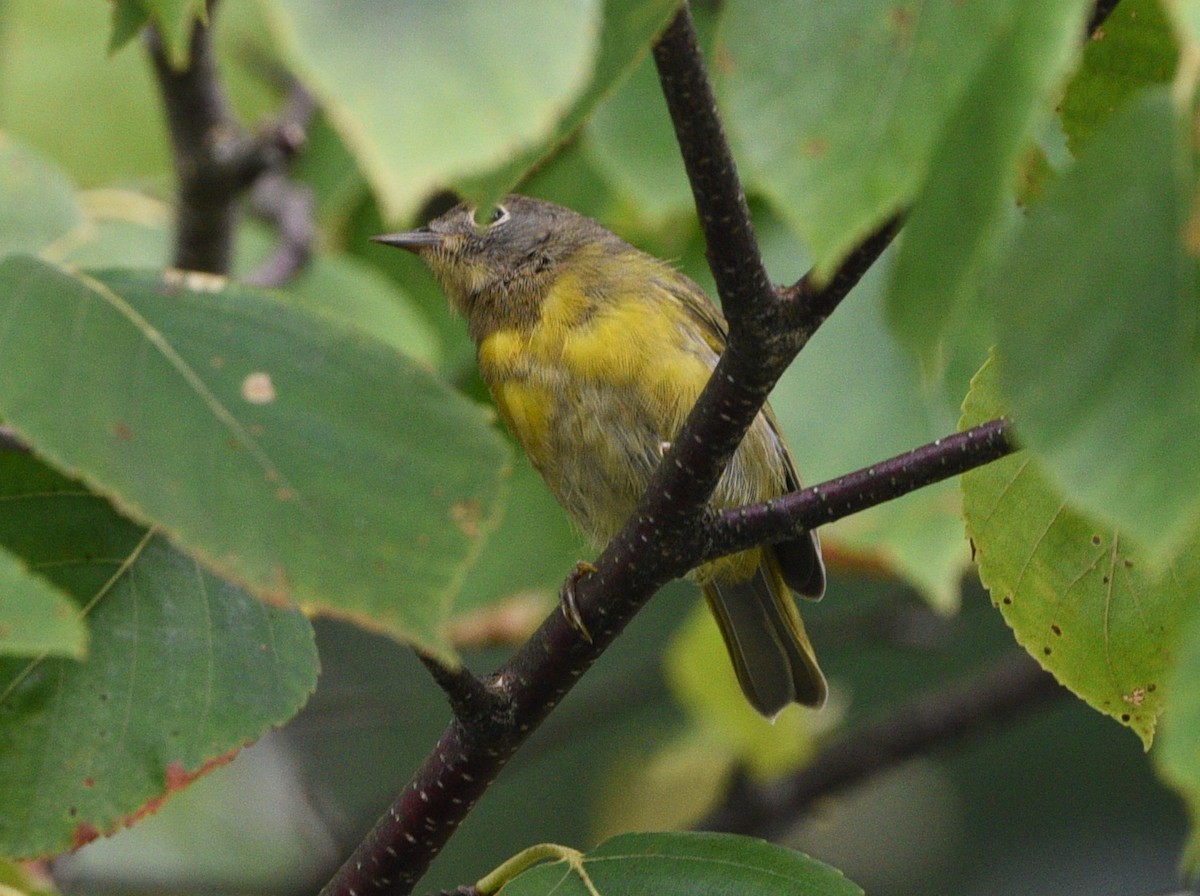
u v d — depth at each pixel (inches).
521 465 430.9
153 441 165.3
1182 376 113.4
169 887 445.4
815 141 119.6
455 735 242.8
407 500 167.2
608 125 350.6
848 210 119.6
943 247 119.3
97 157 479.5
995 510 229.6
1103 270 115.5
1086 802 625.0
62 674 227.3
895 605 508.7
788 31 119.8
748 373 213.8
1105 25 184.7
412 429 171.3
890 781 592.1
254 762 483.2
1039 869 617.0
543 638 243.4
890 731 487.5
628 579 240.5
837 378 359.6
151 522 158.6
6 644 144.9
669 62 180.9
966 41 118.2
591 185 458.0
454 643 434.6
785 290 207.9
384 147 104.8
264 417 169.8
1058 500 225.3
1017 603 233.3
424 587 162.1
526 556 429.7
